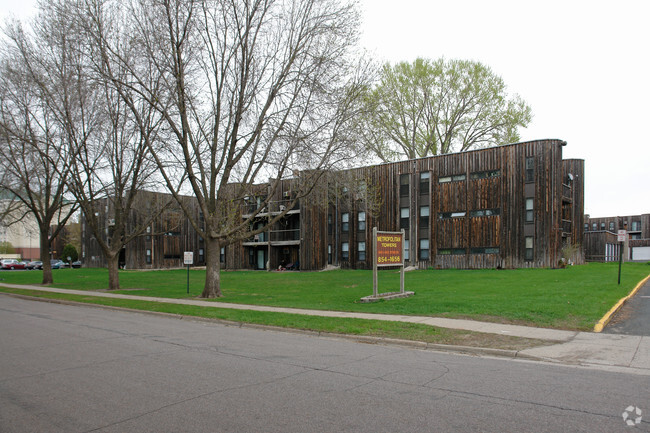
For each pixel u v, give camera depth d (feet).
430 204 122.01
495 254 112.16
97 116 89.15
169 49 68.28
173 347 34.22
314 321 44.91
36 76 85.76
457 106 147.43
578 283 68.80
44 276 113.39
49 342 36.32
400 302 56.13
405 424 17.39
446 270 113.39
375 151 81.56
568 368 27.32
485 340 35.09
